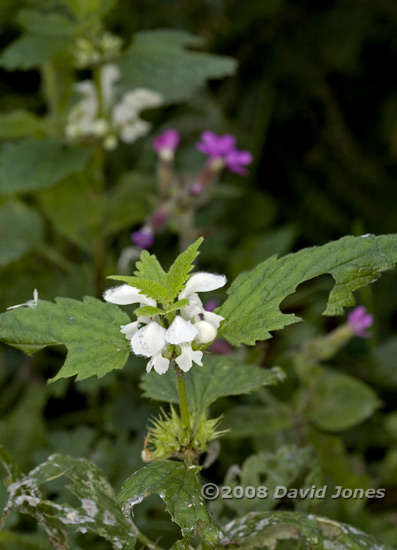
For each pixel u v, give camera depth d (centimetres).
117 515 68
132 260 105
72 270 106
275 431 88
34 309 65
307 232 143
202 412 67
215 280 65
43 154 94
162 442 66
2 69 142
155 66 93
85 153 95
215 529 62
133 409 94
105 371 63
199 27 142
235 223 138
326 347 89
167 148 102
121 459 84
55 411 108
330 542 67
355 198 144
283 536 70
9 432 99
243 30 144
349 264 64
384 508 92
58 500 78
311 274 64
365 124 152
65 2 93
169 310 63
